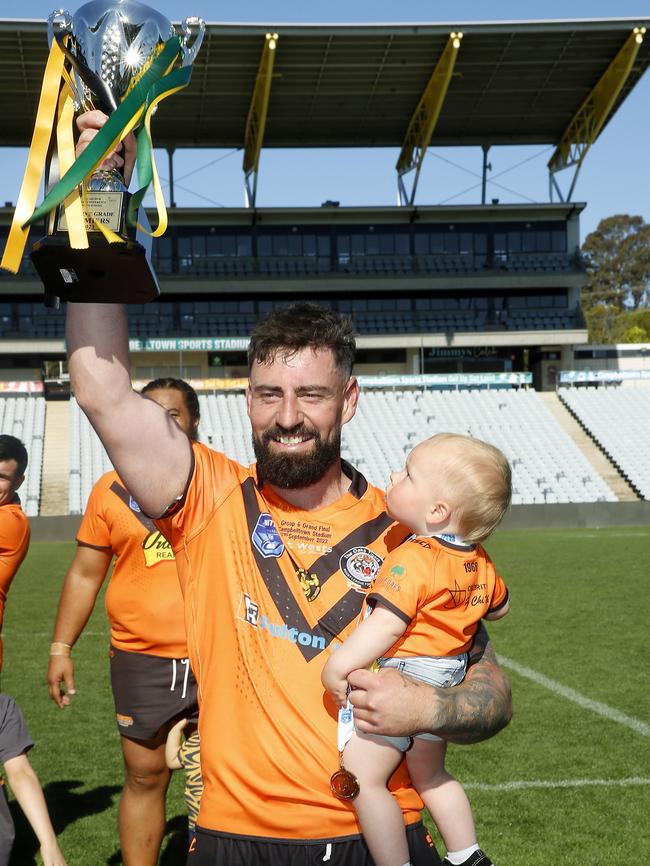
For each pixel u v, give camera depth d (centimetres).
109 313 220
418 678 245
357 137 4028
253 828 227
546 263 4144
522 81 3697
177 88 189
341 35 3344
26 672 955
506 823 528
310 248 4081
